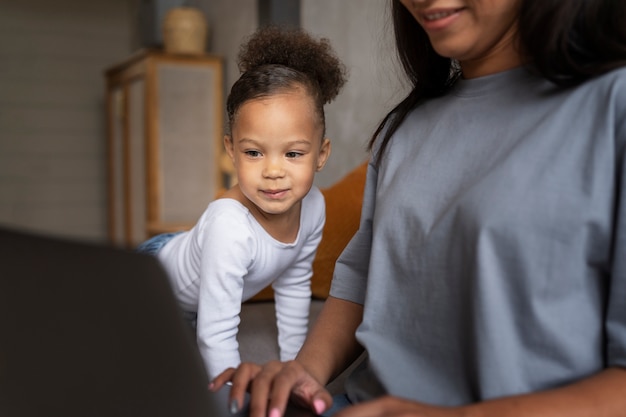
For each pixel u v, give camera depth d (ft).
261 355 4.39
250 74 3.65
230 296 3.72
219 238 3.69
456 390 2.55
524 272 2.29
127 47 20.34
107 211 20.42
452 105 2.93
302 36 4.09
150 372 1.70
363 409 2.07
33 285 1.68
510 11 2.58
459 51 2.67
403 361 2.72
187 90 13.99
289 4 11.12
